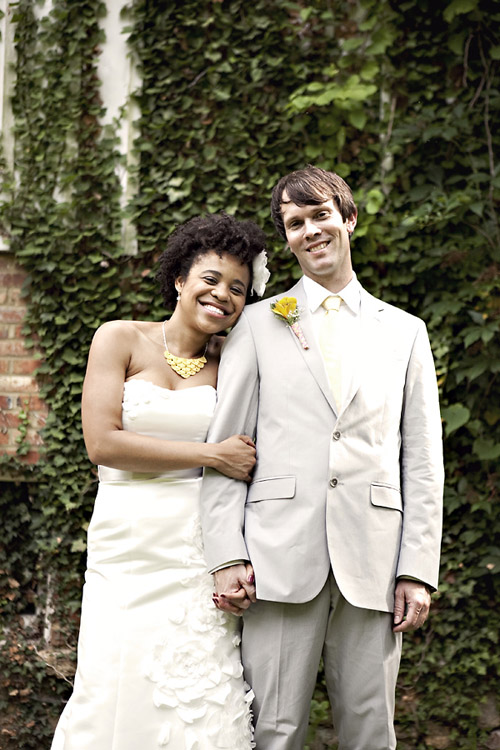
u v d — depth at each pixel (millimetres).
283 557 2150
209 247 2318
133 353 2355
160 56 3740
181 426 2285
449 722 3471
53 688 3553
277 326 2332
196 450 2203
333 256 2314
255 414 2301
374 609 2152
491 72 3646
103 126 3750
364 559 2152
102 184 3746
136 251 3746
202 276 2297
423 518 2217
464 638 3480
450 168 3627
